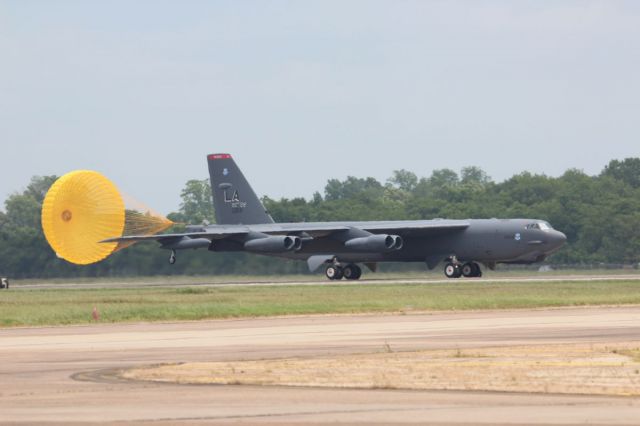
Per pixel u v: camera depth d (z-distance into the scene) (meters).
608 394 41.75
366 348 58.22
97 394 41.94
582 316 80.62
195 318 84.75
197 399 40.62
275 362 51.91
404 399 40.59
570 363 50.44
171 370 49.19
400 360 52.22
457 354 54.19
